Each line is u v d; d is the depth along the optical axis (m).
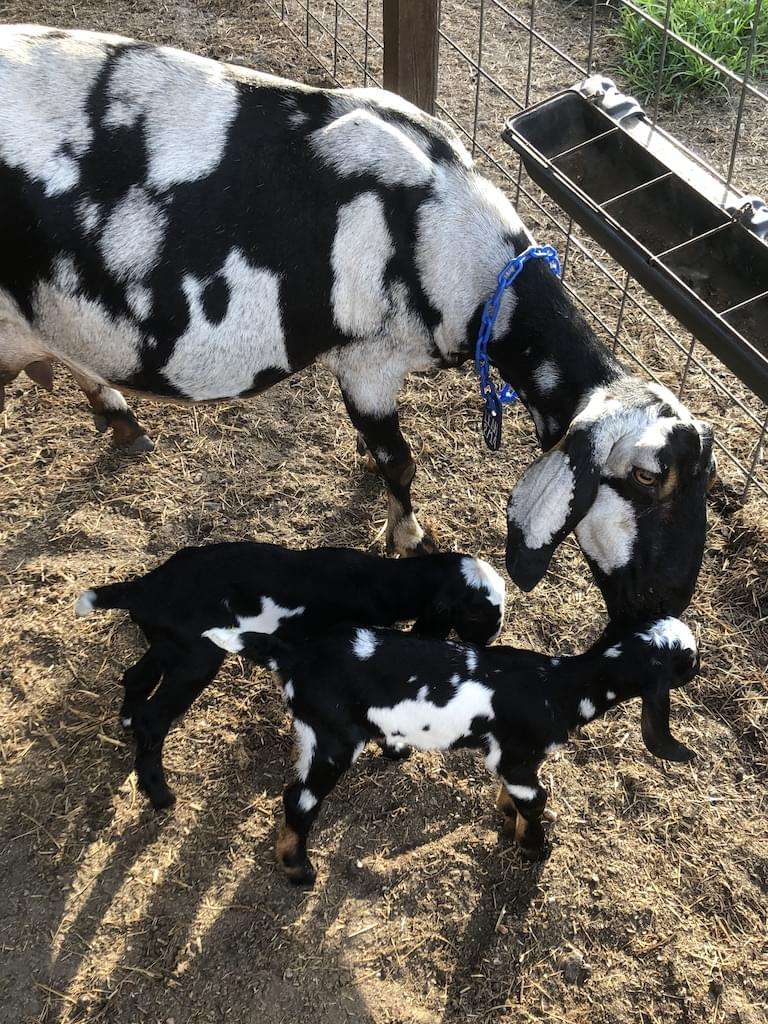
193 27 2.39
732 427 1.66
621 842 1.20
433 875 1.17
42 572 1.42
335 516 1.53
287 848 1.13
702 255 1.43
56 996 1.06
